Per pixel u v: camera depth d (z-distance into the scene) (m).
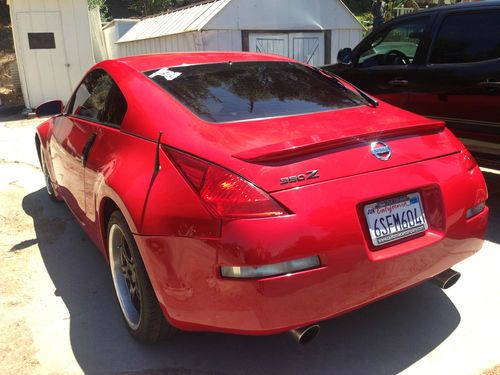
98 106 3.37
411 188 2.36
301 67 3.49
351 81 5.66
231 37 10.78
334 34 12.10
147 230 2.28
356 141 2.32
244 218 2.04
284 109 2.78
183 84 2.91
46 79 12.33
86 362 2.64
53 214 4.93
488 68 4.26
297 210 2.07
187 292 2.19
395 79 5.12
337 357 2.63
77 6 12.18
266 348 2.73
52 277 3.63
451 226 2.50
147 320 2.55
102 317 3.08
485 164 4.54
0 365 2.62
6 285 3.48
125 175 2.52
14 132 9.57
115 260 2.92
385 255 2.26
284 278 2.03
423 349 2.66
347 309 2.24
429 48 4.83
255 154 2.13
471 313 2.96
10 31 20.33
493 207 4.76
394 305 3.09
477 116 4.39
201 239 2.10
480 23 4.45
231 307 2.10
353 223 2.16
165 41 12.13
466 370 2.48
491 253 3.73
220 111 2.66
